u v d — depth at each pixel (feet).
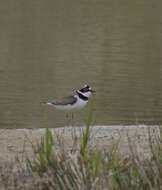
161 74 69.67
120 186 24.11
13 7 112.88
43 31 95.55
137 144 32.89
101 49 83.87
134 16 106.11
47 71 71.41
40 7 113.29
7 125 49.39
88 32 95.04
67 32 95.04
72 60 77.20
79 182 24.06
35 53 81.51
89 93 42.78
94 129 37.76
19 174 27.20
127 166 25.91
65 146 32.35
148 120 51.60
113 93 61.26
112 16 106.01
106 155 28.45
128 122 51.01
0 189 25.23
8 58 78.64
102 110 55.21
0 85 64.18
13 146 32.50
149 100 58.49
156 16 105.81
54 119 51.88
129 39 90.33
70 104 41.98
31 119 51.88
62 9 111.75
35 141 33.83
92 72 70.64
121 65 74.59
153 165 27.27
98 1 119.34
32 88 63.16
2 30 95.50
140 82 65.10
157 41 88.94
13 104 56.49
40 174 26.13
